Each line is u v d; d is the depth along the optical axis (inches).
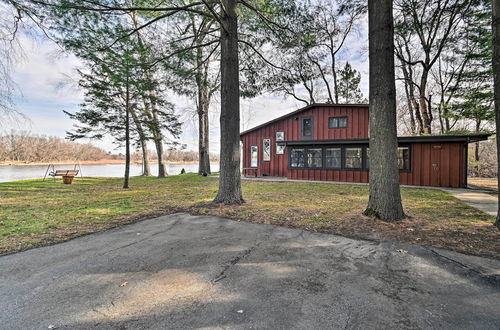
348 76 816.3
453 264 103.9
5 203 260.4
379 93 178.9
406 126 910.4
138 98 416.5
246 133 647.1
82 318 68.6
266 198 279.0
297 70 430.9
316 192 330.0
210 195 309.0
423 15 572.4
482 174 721.0
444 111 596.7
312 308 73.4
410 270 99.0
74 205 245.9
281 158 601.0
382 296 80.0
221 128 248.8
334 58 805.2
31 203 259.6
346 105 511.5
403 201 255.0
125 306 74.7
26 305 75.1
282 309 73.0
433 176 395.9
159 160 658.2
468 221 170.9
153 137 481.1
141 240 138.6
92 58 241.1
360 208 218.7
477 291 82.9
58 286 87.0
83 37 220.7
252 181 495.8
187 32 297.0
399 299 78.2
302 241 135.0
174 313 71.1
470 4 471.2
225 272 98.1
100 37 227.3
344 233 148.4
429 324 65.6
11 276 94.8
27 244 132.0
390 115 177.0
